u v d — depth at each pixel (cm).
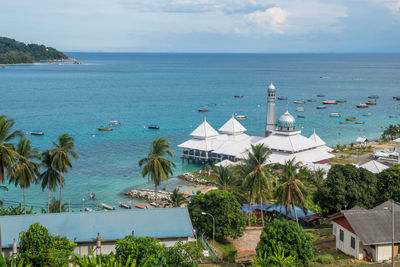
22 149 7719
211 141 14762
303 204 7788
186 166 14325
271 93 15400
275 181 7781
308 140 13388
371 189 7750
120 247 4831
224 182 8700
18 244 5556
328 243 6875
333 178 7938
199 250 5978
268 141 13250
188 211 7088
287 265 4712
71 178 12719
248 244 7169
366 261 5891
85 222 6228
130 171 13538
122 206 10288
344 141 19125
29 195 11144
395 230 5881
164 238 6000
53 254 4794
